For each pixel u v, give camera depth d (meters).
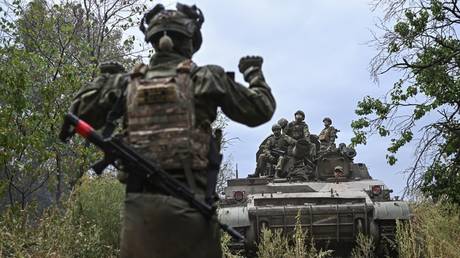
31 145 12.66
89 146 14.67
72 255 9.96
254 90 4.07
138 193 3.82
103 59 20.83
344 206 14.00
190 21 4.16
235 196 14.68
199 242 3.78
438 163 18.66
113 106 4.01
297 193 14.85
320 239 14.13
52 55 15.12
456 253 12.17
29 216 12.27
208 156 3.92
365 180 16.11
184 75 3.88
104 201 11.93
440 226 13.07
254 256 14.40
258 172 17.41
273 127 17.34
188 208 3.75
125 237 3.80
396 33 18.64
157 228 3.74
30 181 14.78
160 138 3.78
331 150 16.61
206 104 3.89
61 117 12.87
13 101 11.77
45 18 16.80
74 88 13.25
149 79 3.90
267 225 13.87
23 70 11.92
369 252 13.61
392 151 18.56
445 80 18.52
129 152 3.76
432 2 18.14
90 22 19.88
